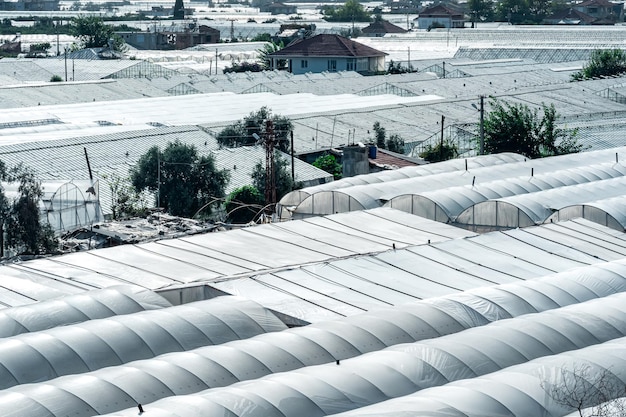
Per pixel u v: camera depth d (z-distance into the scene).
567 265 43.53
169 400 26.77
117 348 31.91
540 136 78.81
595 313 33.56
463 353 30.39
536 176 59.66
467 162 66.12
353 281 40.50
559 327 32.44
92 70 144.12
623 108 114.06
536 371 28.34
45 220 56.94
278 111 103.62
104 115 100.06
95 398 27.67
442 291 39.84
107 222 58.72
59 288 39.06
